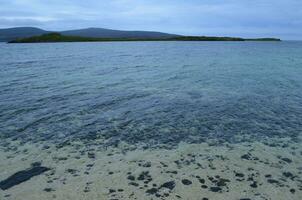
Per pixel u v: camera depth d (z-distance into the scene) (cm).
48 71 3994
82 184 976
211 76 3619
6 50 10156
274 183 996
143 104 2148
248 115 1889
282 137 1493
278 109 2041
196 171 1081
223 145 1370
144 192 927
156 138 1462
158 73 3881
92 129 1592
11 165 1127
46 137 1461
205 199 889
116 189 944
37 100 2211
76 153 1260
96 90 2634
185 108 2048
